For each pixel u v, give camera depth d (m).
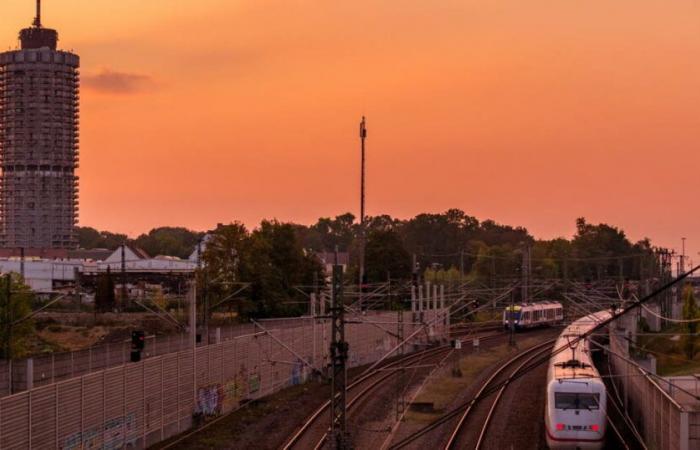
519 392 64.50
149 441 47.97
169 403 50.69
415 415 56.59
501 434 49.62
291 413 58.19
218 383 58.00
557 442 42.72
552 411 43.06
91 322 114.75
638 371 49.31
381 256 145.25
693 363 91.62
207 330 71.81
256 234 107.38
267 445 47.59
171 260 181.62
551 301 128.00
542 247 188.12
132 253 197.25
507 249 182.12
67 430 39.56
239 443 48.22
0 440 34.38
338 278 38.59
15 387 50.31
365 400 62.47
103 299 116.12
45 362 52.09
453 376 74.62
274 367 68.38
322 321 80.12
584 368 47.50
